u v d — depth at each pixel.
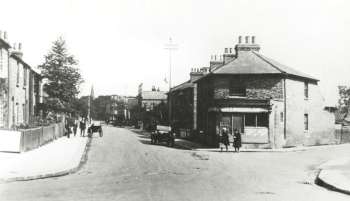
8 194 12.86
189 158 26.38
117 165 21.88
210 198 12.66
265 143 35.53
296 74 38.69
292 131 38.00
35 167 18.69
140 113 95.38
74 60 47.09
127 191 13.78
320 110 43.19
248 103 35.56
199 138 42.38
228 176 18.25
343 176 18.11
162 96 100.94
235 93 37.00
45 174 16.89
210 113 38.69
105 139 44.03
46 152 25.86
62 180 16.19
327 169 21.03
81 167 20.69
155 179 16.84
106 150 30.91
